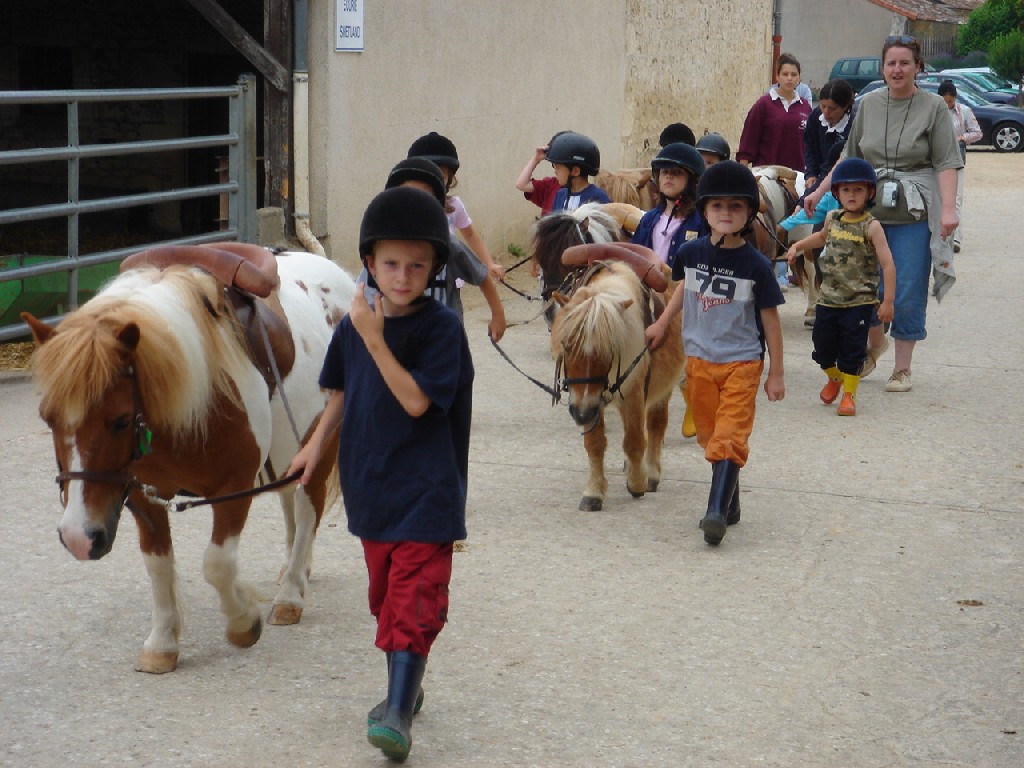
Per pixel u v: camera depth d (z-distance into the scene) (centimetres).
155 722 398
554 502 639
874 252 799
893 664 450
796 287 1341
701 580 532
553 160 827
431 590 371
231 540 419
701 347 582
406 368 370
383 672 439
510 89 1399
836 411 825
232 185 1028
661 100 1877
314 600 506
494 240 1403
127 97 903
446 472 373
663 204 720
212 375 400
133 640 461
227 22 1013
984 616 494
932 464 706
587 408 581
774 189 1070
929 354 1009
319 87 1069
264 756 377
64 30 1538
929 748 388
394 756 369
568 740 390
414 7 1188
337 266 534
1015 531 596
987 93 3538
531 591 517
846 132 1115
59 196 1555
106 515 365
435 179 547
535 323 1119
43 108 1559
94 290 984
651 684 431
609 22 1656
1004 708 415
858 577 536
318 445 395
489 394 862
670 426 799
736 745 388
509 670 441
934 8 5250
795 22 4350
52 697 414
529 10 1424
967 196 2227
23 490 626
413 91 1204
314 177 1082
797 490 659
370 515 374
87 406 357
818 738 394
